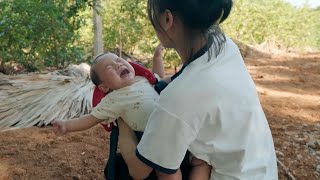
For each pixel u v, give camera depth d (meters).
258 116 1.71
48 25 7.34
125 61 2.01
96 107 2.03
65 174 3.50
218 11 1.54
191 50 1.61
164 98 1.59
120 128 1.98
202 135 1.63
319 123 5.25
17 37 7.12
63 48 7.77
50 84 5.29
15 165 3.61
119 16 10.03
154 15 1.59
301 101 6.52
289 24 15.15
